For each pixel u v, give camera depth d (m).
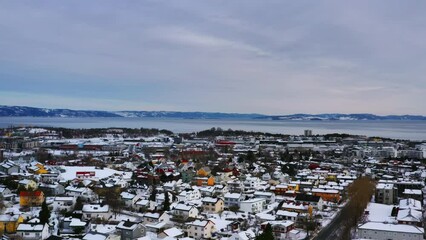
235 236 139.00
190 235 151.00
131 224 147.00
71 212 174.88
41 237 142.38
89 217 169.25
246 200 198.00
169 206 185.88
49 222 160.00
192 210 177.00
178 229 149.00
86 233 146.12
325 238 149.75
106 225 156.38
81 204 189.12
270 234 132.00
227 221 169.88
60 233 151.00
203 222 152.38
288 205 187.75
